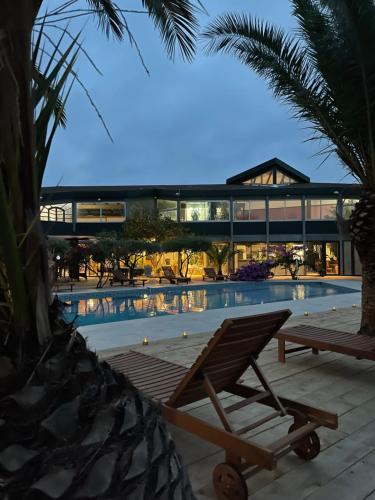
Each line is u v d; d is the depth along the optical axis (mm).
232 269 26266
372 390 3750
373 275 5707
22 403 780
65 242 18891
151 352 5090
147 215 23828
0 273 856
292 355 5023
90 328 6895
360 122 5520
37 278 876
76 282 19953
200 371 2340
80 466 799
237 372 2695
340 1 4852
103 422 878
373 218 5637
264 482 2215
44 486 750
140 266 25672
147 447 955
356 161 5957
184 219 26984
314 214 25672
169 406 2426
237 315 8359
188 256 23203
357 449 2592
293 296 15664
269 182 29141
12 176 843
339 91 5527
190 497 1120
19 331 842
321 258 25781
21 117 845
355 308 9219
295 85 6027
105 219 25516
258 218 26375
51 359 854
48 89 957
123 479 854
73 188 26844
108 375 1022
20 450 758
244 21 6020
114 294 15531
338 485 2184
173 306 12992
